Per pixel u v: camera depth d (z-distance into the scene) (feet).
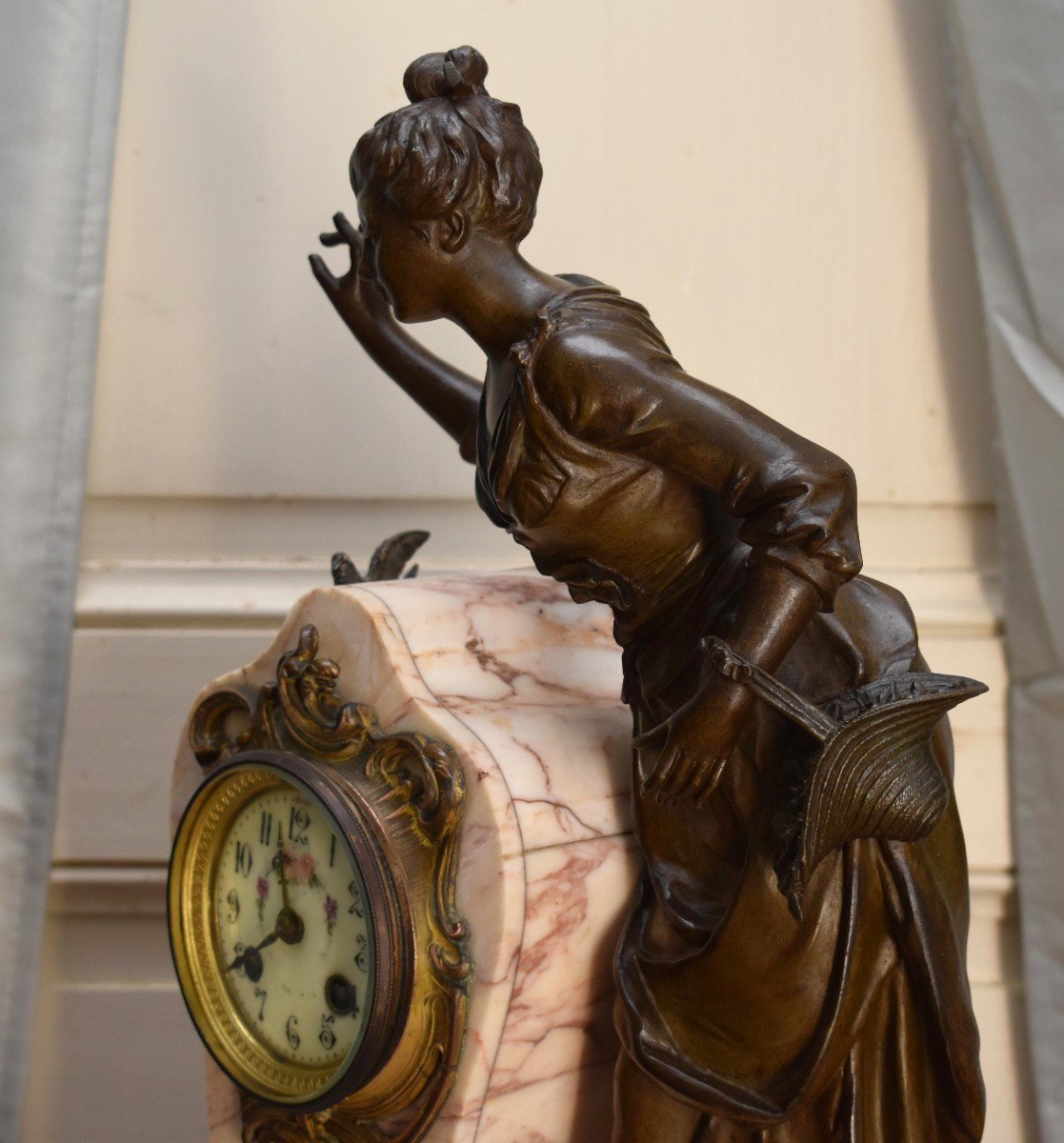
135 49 5.80
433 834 3.19
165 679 5.75
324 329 5.84
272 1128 3.54
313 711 3.45
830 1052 2.97
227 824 3.63
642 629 3.28
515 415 3.02
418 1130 3.17
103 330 5.82
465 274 3.19
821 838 2.80
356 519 5.90
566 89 5.76
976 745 5.63
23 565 5.38
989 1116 5.67
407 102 5.80
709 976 3.10
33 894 5.35
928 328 5.83
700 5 5.80
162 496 5.85
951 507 5.88
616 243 5.78
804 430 5.83
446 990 3.12
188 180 5.82
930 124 5.81
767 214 5.82
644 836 3.33
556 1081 3.34
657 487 3.10
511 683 3.54
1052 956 5.42
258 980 3.53
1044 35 5.20
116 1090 5.78
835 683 3.07
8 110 5.37
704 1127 3.20
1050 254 5.24
